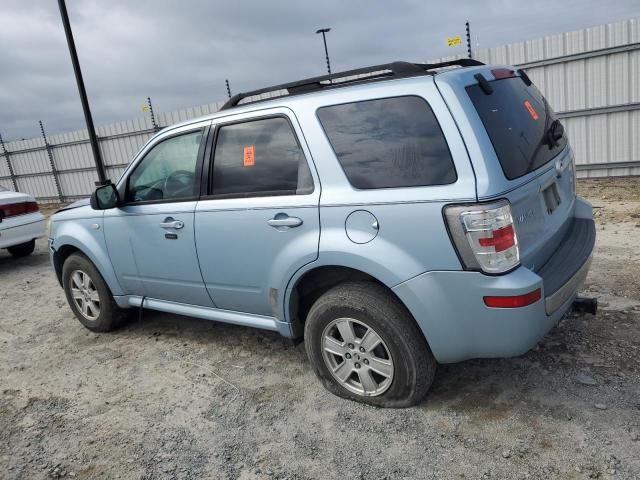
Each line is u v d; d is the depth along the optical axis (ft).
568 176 11.38
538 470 8.20
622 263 16.65
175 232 12.57
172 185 12.87
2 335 17.25
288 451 9.45
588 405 9.60
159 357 13.97
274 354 13.37
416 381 9.68
